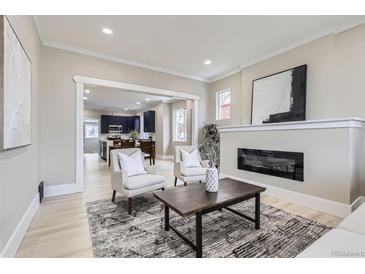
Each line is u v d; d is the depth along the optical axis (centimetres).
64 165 322
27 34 204
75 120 331
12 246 151
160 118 833
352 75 259
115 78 371
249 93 399
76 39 304
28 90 203
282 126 297
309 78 299
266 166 325
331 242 100
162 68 432
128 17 247
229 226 206
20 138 170
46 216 232
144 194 318
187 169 342
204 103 516
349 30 262
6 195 140
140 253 158
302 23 262
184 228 202
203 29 276
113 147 604
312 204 259
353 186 234
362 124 248
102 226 206
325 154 248
